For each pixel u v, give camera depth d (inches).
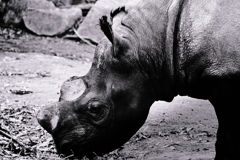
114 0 1723.7
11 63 1219.2
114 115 418.0
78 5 1879.9
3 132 544.1
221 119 418.9
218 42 399.2
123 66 416.2
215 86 405.7
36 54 1381.6
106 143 425.7
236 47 394.0
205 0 414.3
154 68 421.1
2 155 514.6
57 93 919.0
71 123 414.9
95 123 416.2
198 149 583.8
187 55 408.8
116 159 551.5
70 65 1286.9
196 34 405.7
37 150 545.0
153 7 427.8
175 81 422.0
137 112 422.3
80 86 426.0
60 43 1624.0
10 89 926.4
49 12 1712.6
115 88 415.8
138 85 421.7
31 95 886.4
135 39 422.0
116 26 433.4
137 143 619.8
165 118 751.1
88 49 1583.4
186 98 911.7
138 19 426.9
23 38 1617.9
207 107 833.5
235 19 399.5
